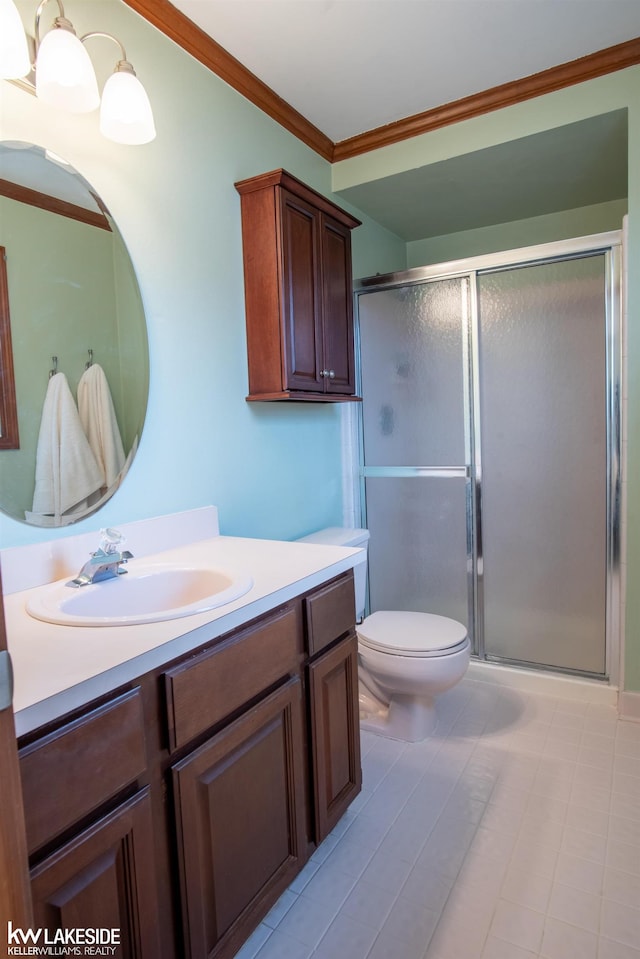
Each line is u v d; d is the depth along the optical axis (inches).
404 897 53.2
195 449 70.5
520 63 79.4
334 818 58.4
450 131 91.9
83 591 48.1
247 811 45.1
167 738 37.3
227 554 61.3
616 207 112.0
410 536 108.7
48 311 52.9
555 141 87.4
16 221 50.2
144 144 62.9
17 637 37.5
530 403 95.4
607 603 91.3
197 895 39.4
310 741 54.2
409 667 74.7
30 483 51.2
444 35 72.3
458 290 100.3
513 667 99.5
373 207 112.5
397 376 108.0
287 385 76.0
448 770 73.1
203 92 71.7
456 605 105.0
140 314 62.4
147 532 62.3
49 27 52.3
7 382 49.5
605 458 90.0
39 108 51.6
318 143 96.8
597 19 70.6
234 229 76.6
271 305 76.1
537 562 96.7
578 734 81.3
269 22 68.1
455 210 115.0
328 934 49.5
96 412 57.5
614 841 59.6
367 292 109.9
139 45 62.4
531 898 52.6
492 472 99.7
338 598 58.6
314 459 98.1
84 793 31.1
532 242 120.3
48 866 29.0
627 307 81.7
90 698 31.3
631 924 49.5
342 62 76.9
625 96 79.0
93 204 57.1
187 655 39.0
